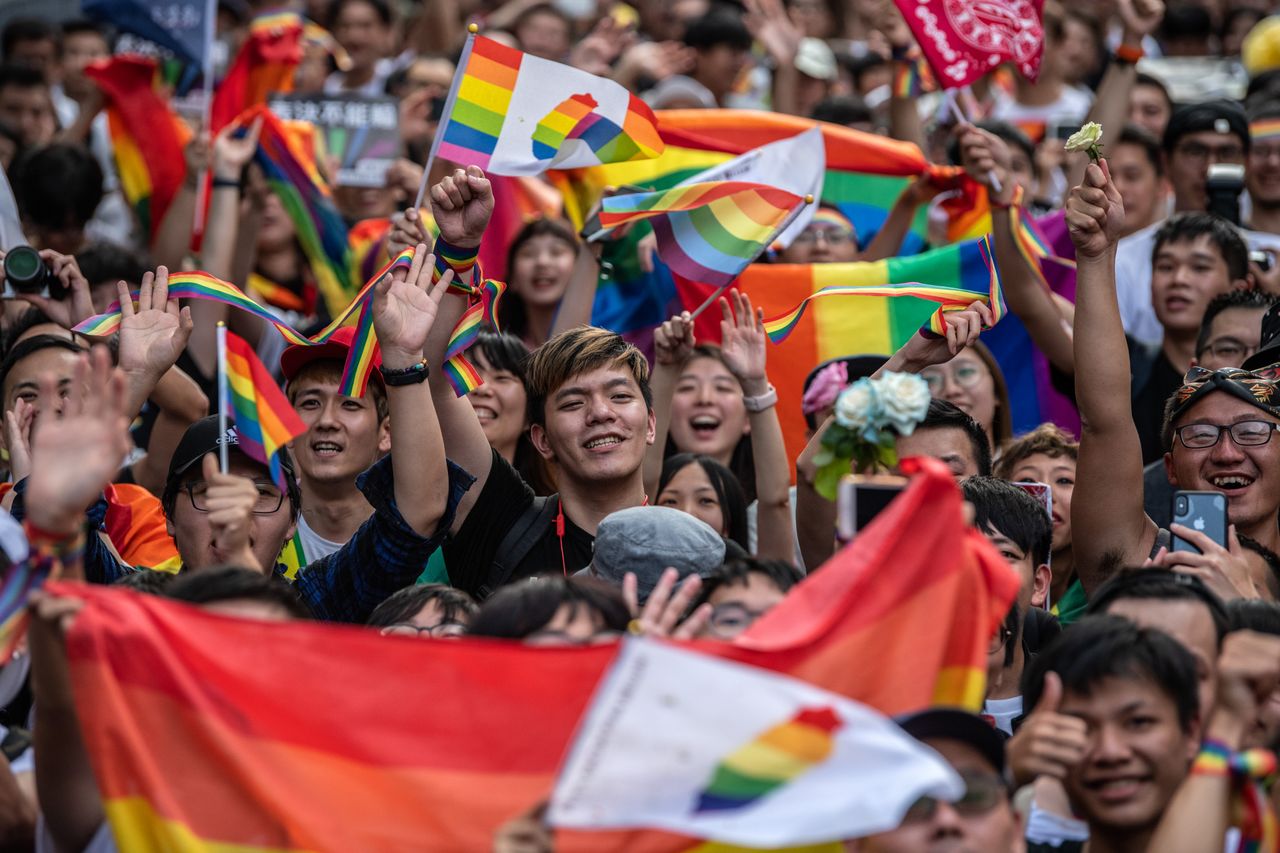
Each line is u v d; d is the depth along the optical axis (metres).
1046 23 12.07
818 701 3.63
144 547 6.52
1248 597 5.30
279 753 4.10
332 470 6.50
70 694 4.23
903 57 9.88
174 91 11.09
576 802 3.59
